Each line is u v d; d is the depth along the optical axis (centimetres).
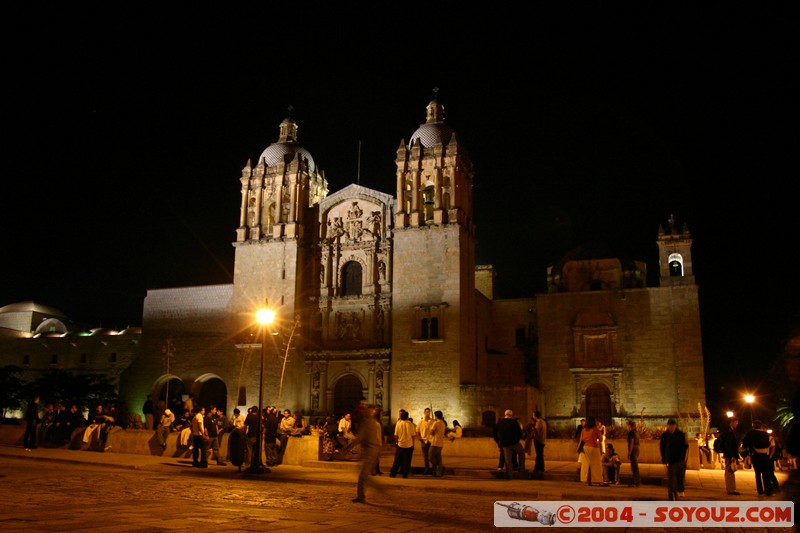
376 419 2520
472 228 8312
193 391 8625
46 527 1520
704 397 7525
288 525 1731
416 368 7619
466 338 7756
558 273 8706
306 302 8438
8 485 2472
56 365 10606
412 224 7956
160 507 2012
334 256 8506
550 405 8000
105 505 2020
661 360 7756
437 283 7731
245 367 8269
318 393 8094
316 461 4222
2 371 9450
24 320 11781
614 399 7794
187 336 9000
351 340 8238
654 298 7925
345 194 8569
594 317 8062
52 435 4734
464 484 3269
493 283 9800
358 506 2286
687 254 7950
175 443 4259
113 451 4466
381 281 8256
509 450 3597
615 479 3512
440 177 7994
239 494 2548
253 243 8544
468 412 7344
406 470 3512
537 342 8475
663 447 2762
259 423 3569
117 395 9612
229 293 8981
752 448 2973
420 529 1781
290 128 9312
